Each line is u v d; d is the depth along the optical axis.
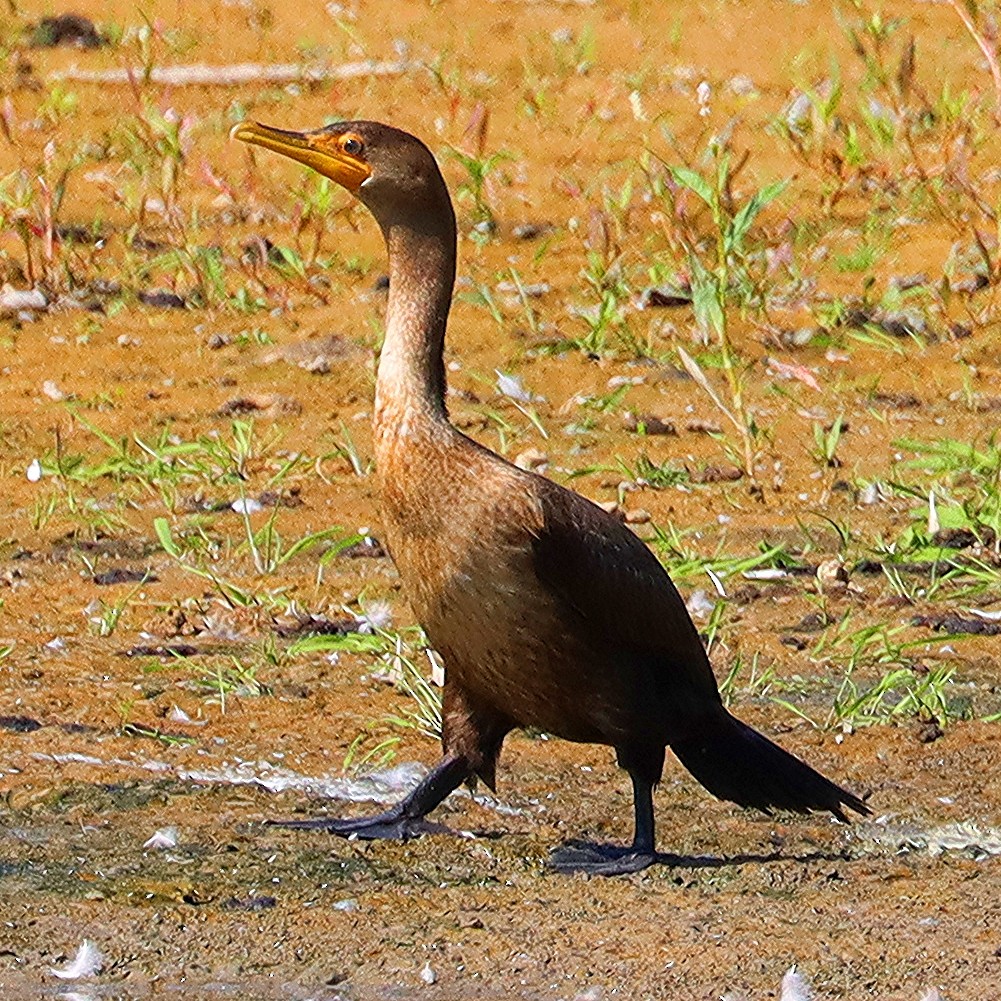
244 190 20.44
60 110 22.19
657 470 14.77
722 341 15.34
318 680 11.70
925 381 16.72
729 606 12.84
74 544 13.53
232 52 24.69
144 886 9.18
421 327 9.58
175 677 11.63
